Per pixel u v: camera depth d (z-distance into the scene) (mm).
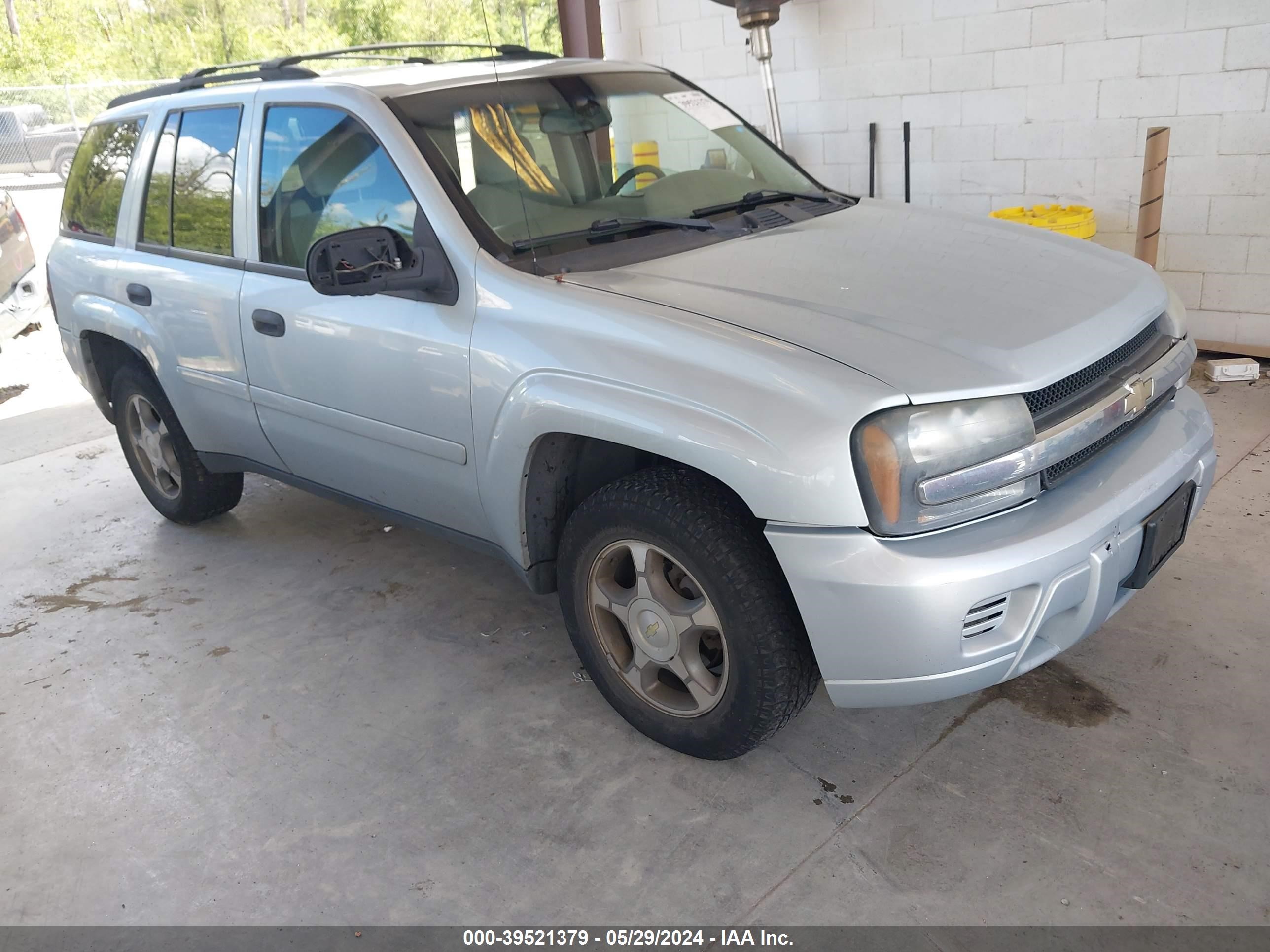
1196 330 5027
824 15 5852
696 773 2369
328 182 2758
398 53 21875
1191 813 2100
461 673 2885
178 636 3223
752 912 1964
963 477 1876
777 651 2090
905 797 2229
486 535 2691
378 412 2729
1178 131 4805
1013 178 5441
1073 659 2650
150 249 3447
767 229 2736
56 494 4566
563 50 7008
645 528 2193
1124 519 2027
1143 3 4715
